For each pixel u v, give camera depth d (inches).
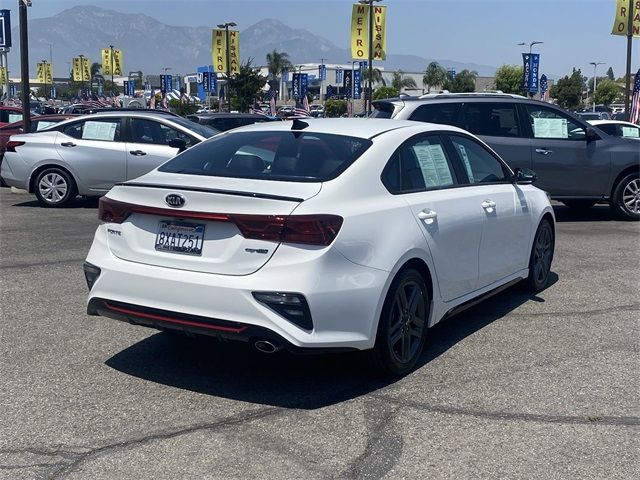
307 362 210.1
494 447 159.2
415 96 445.7
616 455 156.0
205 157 211.5
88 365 205.5
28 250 352.8
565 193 453.1
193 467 149.9
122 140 488.1
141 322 184.2
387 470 149.2
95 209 492.1
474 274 231.8
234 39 1702.8
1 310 254.8
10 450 156.6
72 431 165.5
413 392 189.3
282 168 196.4
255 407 179.3
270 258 171.3
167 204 181.8
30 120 655.1
